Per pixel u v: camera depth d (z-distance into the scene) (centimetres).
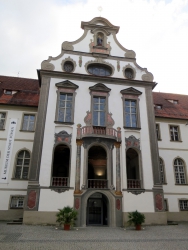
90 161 2428
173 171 2384
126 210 1802
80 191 1781
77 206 1734
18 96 2450
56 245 1029
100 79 2200
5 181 2036
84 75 2162
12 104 2273
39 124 1928
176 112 2736
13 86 2700
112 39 2442
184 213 2256
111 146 1952
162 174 2361
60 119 2012
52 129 1936
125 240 1191
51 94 2059
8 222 1697
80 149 1897
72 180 1811
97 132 1992
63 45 2288
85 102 2089
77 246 1027
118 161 1922
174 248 1026
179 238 1262
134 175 2162
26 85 2788
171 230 1566
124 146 2000
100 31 2447
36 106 2309
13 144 2161
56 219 1686
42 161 1823
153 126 2130
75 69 2217
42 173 1791
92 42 2375
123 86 2236
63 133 1941
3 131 2191
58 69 2183
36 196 1725
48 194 1744
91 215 1842
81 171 1842
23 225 1619
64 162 2361
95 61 2291
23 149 2161
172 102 3036
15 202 2016
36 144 1859
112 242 1133
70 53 2269
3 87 2620
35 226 1594
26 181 2069
